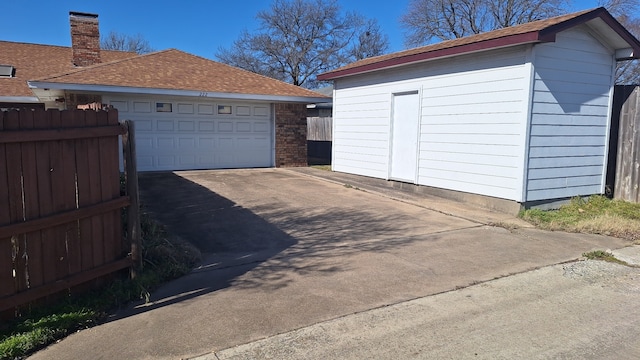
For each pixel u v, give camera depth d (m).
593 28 8.08
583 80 8.26
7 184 3.32
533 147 7.71
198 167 13.22
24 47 18.22
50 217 3.59
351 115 12.16
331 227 6.81
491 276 4.73
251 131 13.97
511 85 7.75
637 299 4.16
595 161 8.77
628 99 8.75
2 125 3.27
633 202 8.70
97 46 16.41
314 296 4.13
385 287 4.37
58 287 3.69
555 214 7.76
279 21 36.88
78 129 3.81
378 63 10.52
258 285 4.41
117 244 4.31
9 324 3.37
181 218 7.21
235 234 6.36
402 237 6.29
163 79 12.46
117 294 3.99
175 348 3.16
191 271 4.85
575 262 5.27
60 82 10.56
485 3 29.61
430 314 3.76
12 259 3.38
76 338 3.33
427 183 9.69
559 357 3.09
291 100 13.87
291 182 11.06
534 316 3.75
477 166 8.49
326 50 37.81
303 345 3.21
